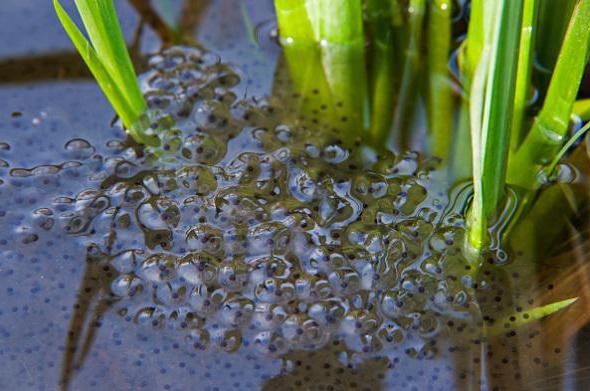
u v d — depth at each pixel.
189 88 0.45
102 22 0.40
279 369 0.40
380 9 0.46
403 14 0.46
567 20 0.43
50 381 0.39
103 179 0.43
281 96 0.45
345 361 0.40
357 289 0.41
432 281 0.41
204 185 0.43
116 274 0.41
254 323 0.40
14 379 0.39
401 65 0.46
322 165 0.43
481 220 0.40
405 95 0.45
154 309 0.41
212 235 0.42
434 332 0.40
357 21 0.44
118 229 0.42
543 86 0.44
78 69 0.45
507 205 0.42
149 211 0.42
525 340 0.40
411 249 0.41
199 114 0.44
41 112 0.44
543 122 0.41
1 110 0.44
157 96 0.45
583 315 0.40
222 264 0.41
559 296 0.40
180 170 0.43
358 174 0.43
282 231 0.42
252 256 0.41
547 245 0.41
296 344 0.40
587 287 0.41
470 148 0.43
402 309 0.41
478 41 0.44
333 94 0.45
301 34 0.45
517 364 0.40
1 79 0.45
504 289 0.41
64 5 0.47
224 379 0.40
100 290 0.41
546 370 0.39
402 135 0.44
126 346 0.40
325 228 0.42
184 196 0.43
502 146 0.39
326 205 0.42
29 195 0.43
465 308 0.40
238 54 0.46
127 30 0.46
